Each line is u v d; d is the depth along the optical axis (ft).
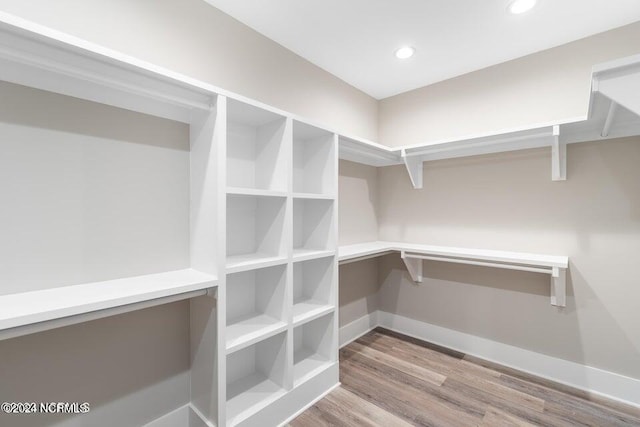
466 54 6.90
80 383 3.94
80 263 3.89
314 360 6.18
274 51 6.37
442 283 8.23
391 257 9.28
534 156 6.79
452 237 8.04
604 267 5.98
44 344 3.67
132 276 4.33
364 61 7.24
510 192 7.11
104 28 4.06
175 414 4.84
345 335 8.29
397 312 9.14
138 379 4.46
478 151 7.47
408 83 8.42
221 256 4.26
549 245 6.57
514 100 7.05
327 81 7.72
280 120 5.35
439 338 8.27
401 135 9.04
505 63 7.18
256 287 5.89
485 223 7.48
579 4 5.22
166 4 4.69
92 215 3.99
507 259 6.21
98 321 4.09
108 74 3.46
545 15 5.53
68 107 3.79
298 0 5.17
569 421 5.14
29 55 2.94
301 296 6.73
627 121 5.34
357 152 7.53
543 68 6.66
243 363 5.69
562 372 6.40
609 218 5.92
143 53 4.41
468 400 5.71
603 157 5.97
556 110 6.49
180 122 4.86
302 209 6.79
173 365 4.83
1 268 3.33
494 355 7.32
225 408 4.26
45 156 3.62
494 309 7.37
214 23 5.30
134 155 4.37
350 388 6.08
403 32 6.11
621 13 5.44
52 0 3.67
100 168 4.06
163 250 4.66
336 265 6.18
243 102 4.55
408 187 8.90
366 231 9.05
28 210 3.51
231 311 5.51
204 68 5.14
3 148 3.35
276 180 5.42
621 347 5.82
